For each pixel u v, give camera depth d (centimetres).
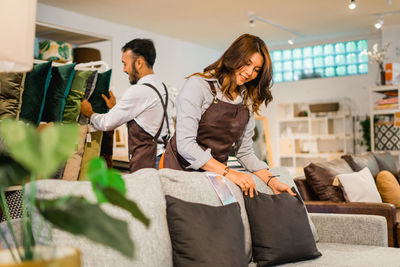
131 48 287
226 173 229
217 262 182
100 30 734
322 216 297
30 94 274
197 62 974
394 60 844
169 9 691
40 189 163
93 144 282
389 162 540
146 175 200
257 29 849
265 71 228
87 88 307
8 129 80
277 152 1042
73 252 92
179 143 225
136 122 269
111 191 91
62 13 671
